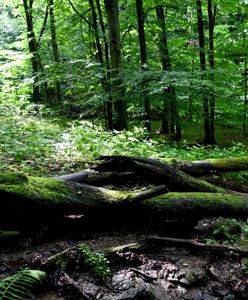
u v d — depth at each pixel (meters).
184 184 5.54
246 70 12.91
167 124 13.51
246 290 4.02
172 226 5.15
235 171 6.87
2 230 4.50
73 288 3.81
